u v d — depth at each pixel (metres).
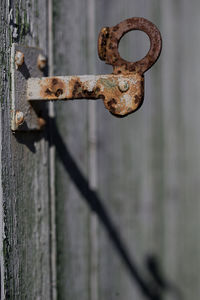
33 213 0.60
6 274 0.57
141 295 0.99
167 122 1.16
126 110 0.55
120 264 0.87
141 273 0.99
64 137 0.67
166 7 1.17
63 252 0.67
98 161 0.83
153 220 1.08
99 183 0.82
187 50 1.27
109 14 0.85
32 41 0.60
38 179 0.61
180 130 1.22
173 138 1.19
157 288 1.08
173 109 1.19
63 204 0.67
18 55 0.57
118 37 0.56
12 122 0.57
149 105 1.09
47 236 0.63
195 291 1.29
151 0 1.08
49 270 0.63
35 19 0.60
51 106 0.63
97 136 0.83
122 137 0.92
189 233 1.27
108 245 0.82
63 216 0.67
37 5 0.61
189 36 1.28
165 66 1.17
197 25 1.32
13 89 0.56
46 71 0.61
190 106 1.28
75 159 0.70
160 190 1.12
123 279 0.88
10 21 0.57
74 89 0.56
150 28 0.55
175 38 1.21
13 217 0.58
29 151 0.60
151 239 1.07
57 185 0.66
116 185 0.88
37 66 0.59
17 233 0.58
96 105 0.79
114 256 0.84
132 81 0.55
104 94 0.55
